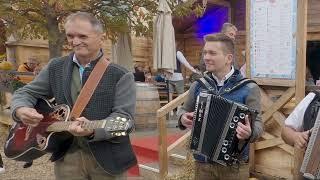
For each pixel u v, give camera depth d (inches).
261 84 172.7
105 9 278.7
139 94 297.3
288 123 101.6
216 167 110.1
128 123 92.4
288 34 161.0
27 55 411.5
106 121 92.1
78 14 98.0
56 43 273.7
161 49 305.1
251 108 103.6
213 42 108.9
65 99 102.2
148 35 308.0
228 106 102.1
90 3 261.9
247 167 110.7
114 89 99.2
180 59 344.5
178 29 516.4
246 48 177.8
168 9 298.8
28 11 270.5
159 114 197.3
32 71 358.0
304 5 155.0
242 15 433.7
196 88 115.2
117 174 98.7
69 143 103.3
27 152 104.0
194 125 107.1
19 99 103.1
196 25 498.3
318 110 93.7
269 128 173.9
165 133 199.5
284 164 168.6
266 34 168.7
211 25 476.4
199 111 105.9
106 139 94.2
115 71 99.7
